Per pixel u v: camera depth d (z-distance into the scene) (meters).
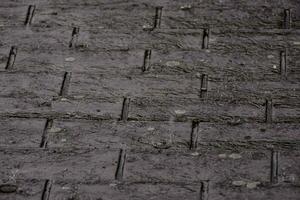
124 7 10.12
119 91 9.22
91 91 9.25
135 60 9.52
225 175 8.35
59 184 8.40
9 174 8.50
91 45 9.73
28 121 8.97
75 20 10.04
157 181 8.35
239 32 9.70
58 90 9.28
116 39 9.77
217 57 9.47
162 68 9.41
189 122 8.85
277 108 8.90
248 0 10.05
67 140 8.77
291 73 9.24
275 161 8.42
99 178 8.41
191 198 8.20
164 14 10.01
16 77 9.43
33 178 8.46
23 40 9.83
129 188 8.31
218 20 9.88
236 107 8.95
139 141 8.72
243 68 9.34
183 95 9.12
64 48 9.71
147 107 9.04
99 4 10.19
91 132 8.84
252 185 8.24
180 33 9.77
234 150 8.55
